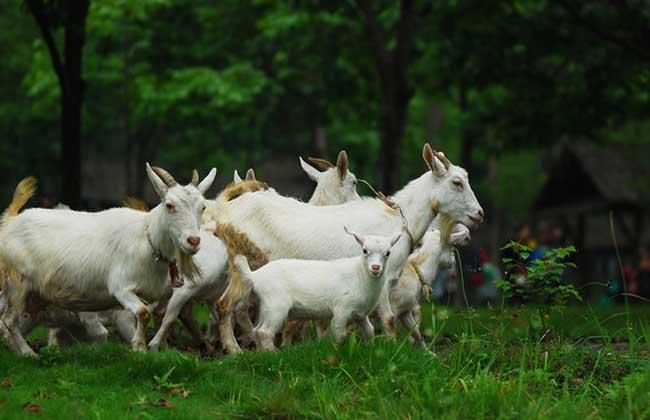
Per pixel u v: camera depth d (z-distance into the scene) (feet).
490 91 80.64
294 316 31.55
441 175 33.99
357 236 30.58
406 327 35.37
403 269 33.96
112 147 138.10
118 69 82.28
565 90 68.54
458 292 84.79
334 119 103.91
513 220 135.44
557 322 39.47
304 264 31.45
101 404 25.53
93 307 31.12
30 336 39.17
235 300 33.37
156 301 31.89
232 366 29.01
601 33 60.75
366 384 26.43
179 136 108.17
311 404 25.85
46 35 48.65
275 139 105.81
